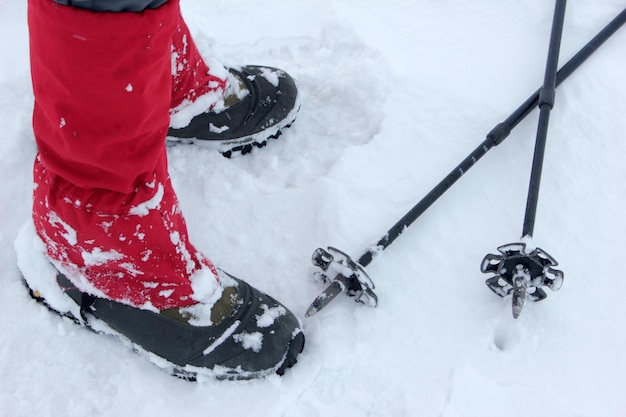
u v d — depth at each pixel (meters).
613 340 1.48
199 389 1.37
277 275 1.58
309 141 1.89
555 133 1.82
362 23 2.17
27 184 1.70
